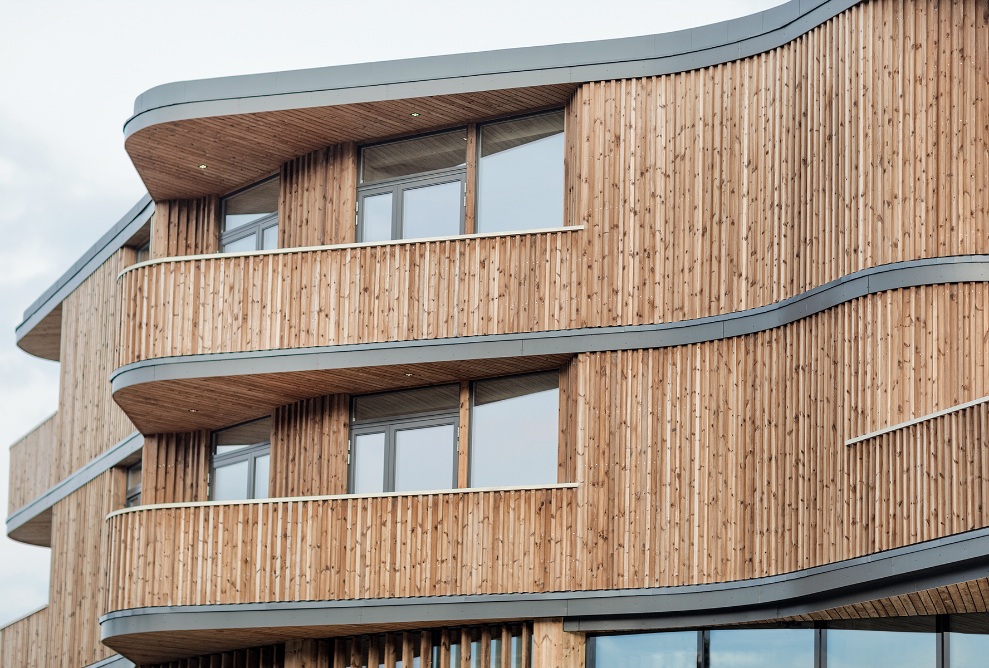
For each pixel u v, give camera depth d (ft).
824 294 74.33
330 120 88.94
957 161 72.02
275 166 96.32
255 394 90.94
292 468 91.66
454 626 83.71
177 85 89.45
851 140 74.49
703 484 77.71
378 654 86.63
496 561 80.59
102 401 111.24
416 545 81.92
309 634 87.30
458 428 86.38
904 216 72.28
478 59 84.79
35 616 118.62
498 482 84.43
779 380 76.28
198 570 85.71
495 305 82.94
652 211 81.30
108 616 88.48
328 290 86.07
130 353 89.86
